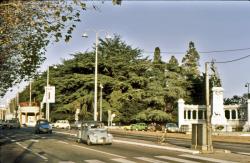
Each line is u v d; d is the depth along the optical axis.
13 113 130.12
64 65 82.62
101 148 25.84
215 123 58.41
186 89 81.69
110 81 75.56
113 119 72.56
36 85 86.50
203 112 66.56
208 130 22.91
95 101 40.72
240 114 61.97
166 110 76.94
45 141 32.81
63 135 43.22
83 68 80.25
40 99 89.69
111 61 78.44
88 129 29.19
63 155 21.28
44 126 47.22
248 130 57.50
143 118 71.88
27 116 100.44
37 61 22.42
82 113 74.62
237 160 18.78
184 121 64.94
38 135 43.06
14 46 17.36
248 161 18.36
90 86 75.94
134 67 78.06
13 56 23.25
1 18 12.11
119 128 68.50
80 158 19.73
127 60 80.06
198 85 84.81
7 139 35.31
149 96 74.94
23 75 25.58
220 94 59.41
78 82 76.69
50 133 47.25
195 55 107.69
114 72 79.00
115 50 82.25
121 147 26.61
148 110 73.38
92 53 80.06
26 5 10.33
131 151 23.56
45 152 23.03
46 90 65.81
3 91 29.05
